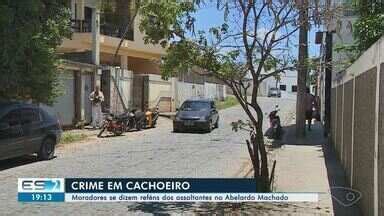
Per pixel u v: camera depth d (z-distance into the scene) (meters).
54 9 17.95
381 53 7.18
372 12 16.41
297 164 14.38
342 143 14.08
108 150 17.89
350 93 12.00
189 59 9.30
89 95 26.44
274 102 56.62
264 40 9.23
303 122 21.77
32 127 14.55
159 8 8.96
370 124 8.05
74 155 16.50
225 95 56.81
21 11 16.06
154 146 19.17
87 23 32.78
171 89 38.38
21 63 16.55
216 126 27.80
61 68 20.38
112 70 28.80
